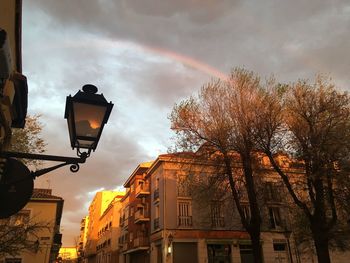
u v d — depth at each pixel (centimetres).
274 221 3083
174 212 2970
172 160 3066
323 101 1680
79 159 378
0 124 400
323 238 1638
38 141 1348
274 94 1838
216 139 1903
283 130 1780
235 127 1869
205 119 1969
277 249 3031
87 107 383
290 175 2050
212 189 2088
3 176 356
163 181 3080
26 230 1299
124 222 4450
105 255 5700
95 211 7756
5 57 294
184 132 2011
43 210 2769
